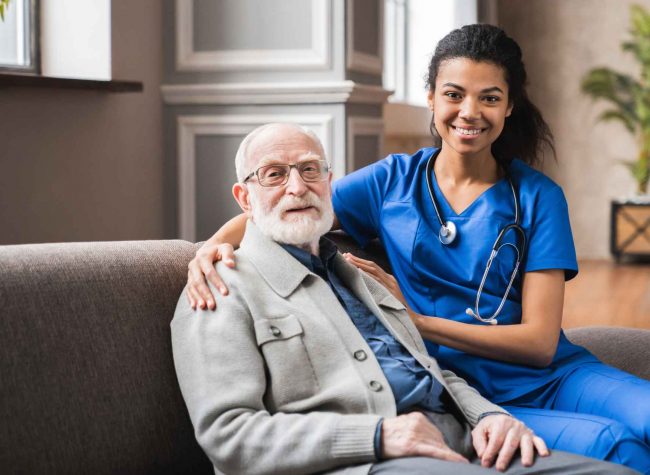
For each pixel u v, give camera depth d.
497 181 2.31
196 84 4.44
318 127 4.34
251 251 1.88
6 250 1.72
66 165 3.85
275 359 1.75
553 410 2.06
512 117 2.36
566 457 1.71
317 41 4.32
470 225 2.26
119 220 4.18
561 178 9.88
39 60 4.05
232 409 1.65
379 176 2.40
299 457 1.60
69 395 1.62
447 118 2.24
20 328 1.60
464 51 2.21
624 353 2.35
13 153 3.59
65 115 3.84
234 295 1.78
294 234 1.87
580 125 9.79
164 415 1.75
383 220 2.36
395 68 8.24
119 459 1.67
